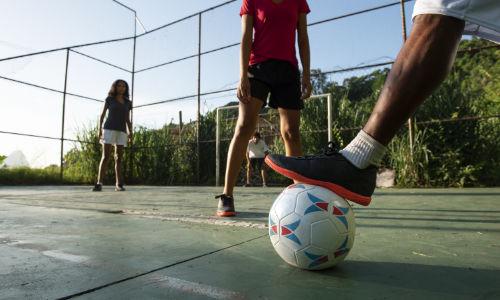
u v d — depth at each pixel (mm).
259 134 6094
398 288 766
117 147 4785
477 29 967
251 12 1882
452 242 1211
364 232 1412
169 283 811
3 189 5363
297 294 732
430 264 950
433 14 825
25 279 844
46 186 6492
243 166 6934
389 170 4820
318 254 870
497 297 704
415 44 851
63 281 829
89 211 2262
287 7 1871
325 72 5371
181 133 7535
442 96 4672
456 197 2826
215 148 6902
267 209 2279
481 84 5762
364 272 889
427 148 4551
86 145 7578
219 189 5047
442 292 737
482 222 1598
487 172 4332
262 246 1199
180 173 7133
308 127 5977
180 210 2285
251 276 862
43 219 1907
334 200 932
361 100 6059
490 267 913
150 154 7445
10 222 1798
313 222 884
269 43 1871
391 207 2221
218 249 1159
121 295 732
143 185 7156
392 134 953
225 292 746
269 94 1978
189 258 1042
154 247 1194
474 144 4387
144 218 1929
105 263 990
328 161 1017
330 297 713
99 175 4695
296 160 1052
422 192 3486
